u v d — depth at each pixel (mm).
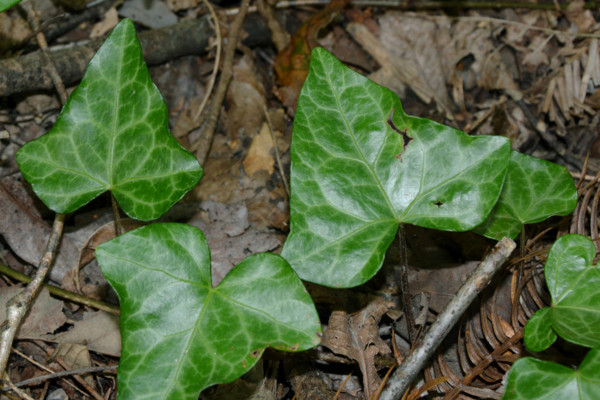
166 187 249
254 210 303
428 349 238
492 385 250
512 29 354
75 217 285
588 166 319
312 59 244
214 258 285
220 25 349
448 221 241
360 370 261
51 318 261
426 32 353
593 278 240
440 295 274
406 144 245
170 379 230
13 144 300
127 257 234
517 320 260
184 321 234
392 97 244
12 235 277
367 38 353
